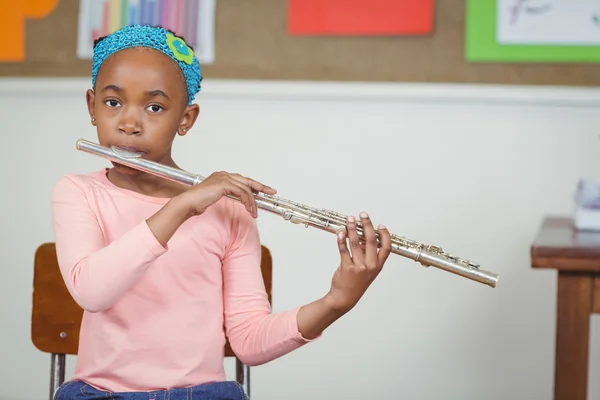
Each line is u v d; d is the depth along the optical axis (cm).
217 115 321
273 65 316
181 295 170
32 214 331
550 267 204
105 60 172
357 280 161
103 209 172
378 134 317
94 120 180
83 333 173
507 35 307
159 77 170
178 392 164
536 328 317
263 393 331
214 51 318
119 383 166
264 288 182
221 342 175
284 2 315
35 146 329
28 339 334
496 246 316
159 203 175
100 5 320
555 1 304
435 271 320
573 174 311
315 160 320
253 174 322
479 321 320
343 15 312
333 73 315
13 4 323
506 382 320
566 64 306
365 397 326
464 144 314
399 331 323
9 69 325
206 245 174
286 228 323
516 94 307
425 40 311
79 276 158
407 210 319
